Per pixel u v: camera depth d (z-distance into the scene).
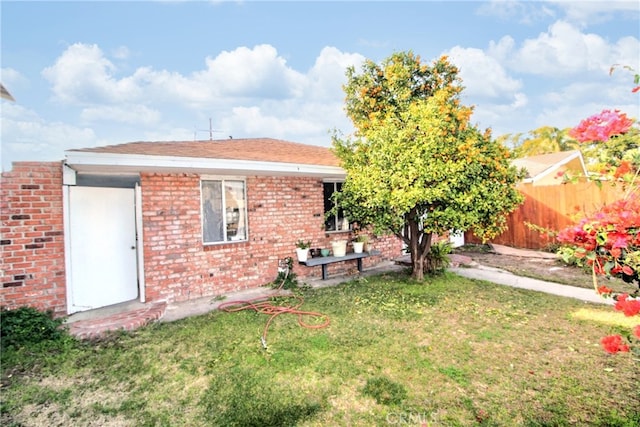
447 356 4.46
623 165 2.46
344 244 9.34
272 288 8.16
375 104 8.81
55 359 4.45
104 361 4.43
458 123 7.52
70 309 5.99
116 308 6.50
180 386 3.86
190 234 7.40
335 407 3.42
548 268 9.77
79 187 6.31
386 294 7.38
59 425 3.23
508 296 7.10
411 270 9.12
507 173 7.23
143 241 6.86
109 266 6.73
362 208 7.92
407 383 3.83
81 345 4.90
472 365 4.22
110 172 6.64
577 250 2.44
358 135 8.37
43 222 5.68
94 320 5.76
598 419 3.16
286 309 6.40
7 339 4.80
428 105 6.85
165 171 6.87
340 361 4.36
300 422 3.20
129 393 3.73
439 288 7.76
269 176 8.63
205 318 6.08
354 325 5.58
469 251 13.09
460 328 5.41
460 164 6.48
